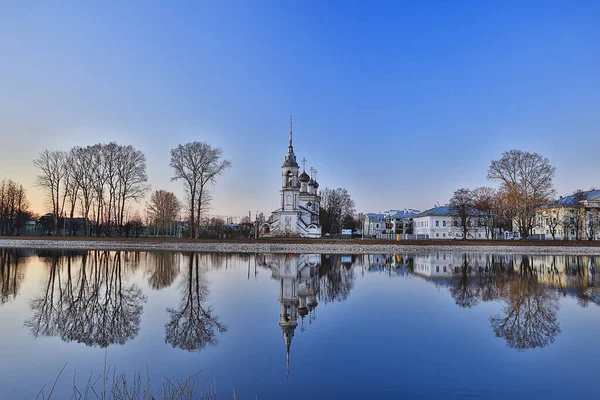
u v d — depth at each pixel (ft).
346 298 82.17
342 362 44.01
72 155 267.39
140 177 270.87
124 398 35.70
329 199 482.69
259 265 150.20
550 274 126.82
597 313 69.00
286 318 64.28
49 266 136.26
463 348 49.01
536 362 44.45
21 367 43.21
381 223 524.52
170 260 165.99
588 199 312.09
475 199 386.11
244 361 44.55
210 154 261.44
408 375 40.55
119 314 67.31
